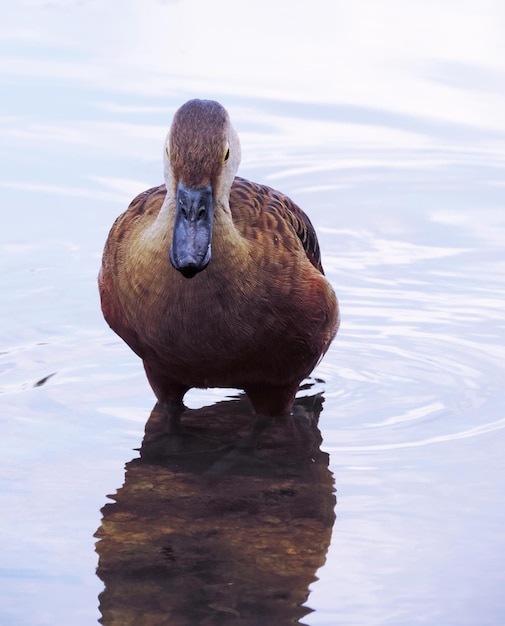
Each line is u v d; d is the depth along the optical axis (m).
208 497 6.34
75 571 5.48
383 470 6.72
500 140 12.52
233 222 6.87
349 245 10.45
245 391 7.50
